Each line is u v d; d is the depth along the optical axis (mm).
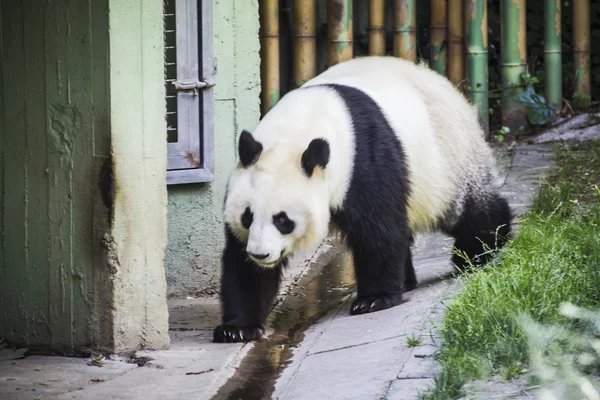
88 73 10078
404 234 11664
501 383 8031
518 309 8930
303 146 10984
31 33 10328
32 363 10180
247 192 10758
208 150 13656
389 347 9477
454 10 21078
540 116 21062
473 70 21016
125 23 10031
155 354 10398
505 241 13203
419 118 12219
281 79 21844
